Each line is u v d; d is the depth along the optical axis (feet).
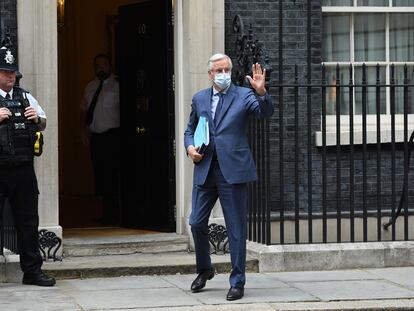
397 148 34.86
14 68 27.37
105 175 38.29
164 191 34.78
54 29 31.22
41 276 28.48
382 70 36.09
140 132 36.04
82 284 28.84
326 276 30.01
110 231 35.47
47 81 31.14
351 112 31.17
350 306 25.81
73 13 48.55
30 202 28.14
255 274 30.42
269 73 30.58
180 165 33.86
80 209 43.27
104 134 38.24
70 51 48.88
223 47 33.06
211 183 26.48
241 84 31.91
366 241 31.65
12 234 30.07
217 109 26.37
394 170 31.68
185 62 33.32
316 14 34.40
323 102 31.09
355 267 31.24
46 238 31.09
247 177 26.30
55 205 31.37
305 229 33.94
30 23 31.14
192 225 26.76
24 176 27.84
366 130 32.68
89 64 47.83
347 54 35.78
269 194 30.89
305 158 34.24
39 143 27.94
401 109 36.09
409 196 34.91
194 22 32.73
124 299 26.58
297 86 30.78
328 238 34.12
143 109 35.94
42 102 31.14
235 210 26.35
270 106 26.08
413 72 36.22
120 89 37.40
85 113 39.58
